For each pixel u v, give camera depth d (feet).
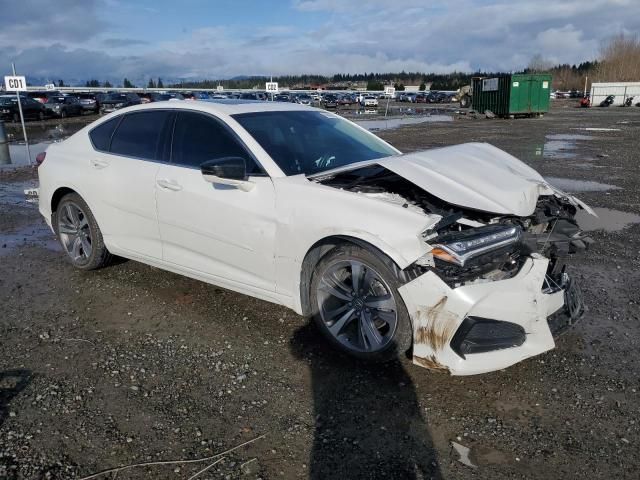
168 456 8.32
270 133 12.96
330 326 11.16
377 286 10.32
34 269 16.85
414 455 8.34
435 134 68.90
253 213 11.75
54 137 71.10
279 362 11.10
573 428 8.93
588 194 27.73
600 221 22.18
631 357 11.11
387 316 10.23
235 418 9.28
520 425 9.02
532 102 111.55
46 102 119.44
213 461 8.21
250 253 12.00
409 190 12.20
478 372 9.58
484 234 9.84
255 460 8.23
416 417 9.26
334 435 8.80
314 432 8.89
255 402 9.73
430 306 9.53
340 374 10.61
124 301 14.25
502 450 8.43
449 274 9.56
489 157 12.84
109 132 15.51
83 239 16.22
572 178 32.81
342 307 10.92
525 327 9.87
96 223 15.52
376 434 8.83
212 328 12.66
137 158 14.37
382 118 116.78
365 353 10.60
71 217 16.30
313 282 11.05
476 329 9.70
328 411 9.45
